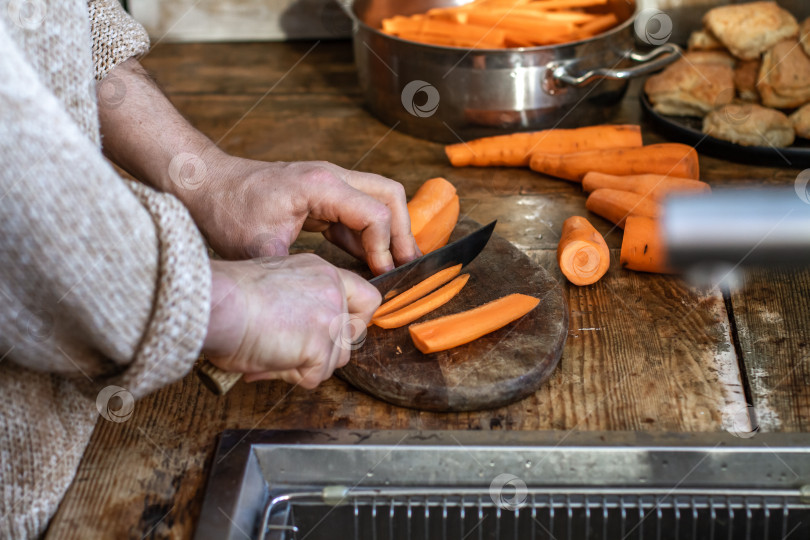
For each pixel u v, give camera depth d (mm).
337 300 728
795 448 725
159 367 616
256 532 717
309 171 932
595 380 870
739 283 1016
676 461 733
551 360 862
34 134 530
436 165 1416
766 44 1404
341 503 734
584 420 812
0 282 565
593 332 949
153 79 1056
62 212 549
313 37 2037
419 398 825
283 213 931
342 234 1016
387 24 1677
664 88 1460
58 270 561
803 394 831
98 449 782
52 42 667
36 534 696
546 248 1136
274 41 2045
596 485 738
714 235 1050
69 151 546
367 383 847
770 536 725
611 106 1466
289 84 1792
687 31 1814
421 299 947
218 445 763
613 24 1669
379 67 1479
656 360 896
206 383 706
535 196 1300
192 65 1913
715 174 1308
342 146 1495
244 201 940
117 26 973
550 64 1351
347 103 1684
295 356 692
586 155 1304
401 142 1506
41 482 694
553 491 725
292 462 758
